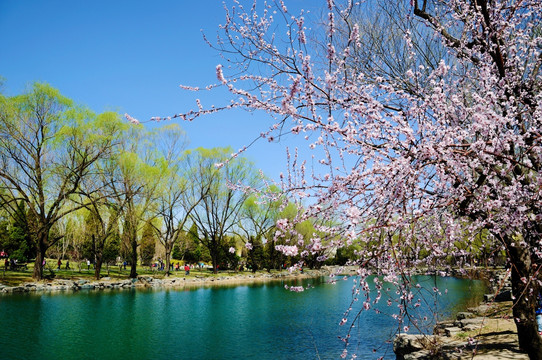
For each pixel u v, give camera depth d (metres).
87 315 15.24
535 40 4.66
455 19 5.09
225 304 19.55
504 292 12.53
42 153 24.62
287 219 3.16
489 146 3.24
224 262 51.06
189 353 10.30
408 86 5.21
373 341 11.01
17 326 12.77
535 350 4.90
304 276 40.12
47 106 24.31
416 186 3.36
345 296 22.47
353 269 3.77
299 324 14.09
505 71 4.48
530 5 4.59
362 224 3.32
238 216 44.31
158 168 30.97
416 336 8.45
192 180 39.22
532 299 4.86
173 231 36.47
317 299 21.36
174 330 13.12
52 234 36.47
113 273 34.78
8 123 22.91
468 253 4.63
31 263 40.91
